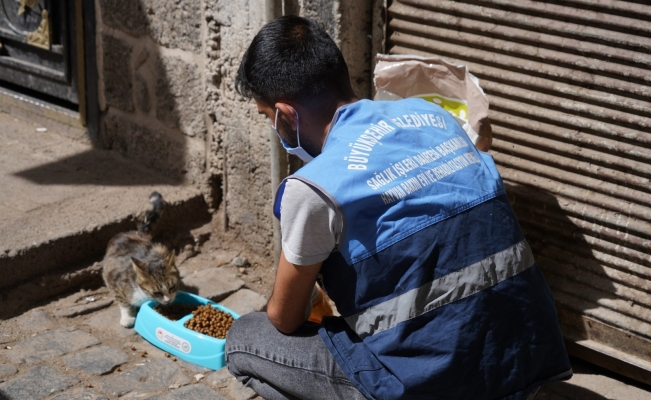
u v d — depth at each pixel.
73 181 5.17
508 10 3.64
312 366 2.56
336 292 2.41
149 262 4.17
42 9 5.62
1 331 4.05
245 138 4.68
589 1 3.39
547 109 3.64
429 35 3.93
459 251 2.24
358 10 4.07
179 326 3.85
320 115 2.47
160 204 4.75
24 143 5.73
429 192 2.27
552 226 3.75
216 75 4.71
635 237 3.49
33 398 3.49
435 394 2.27
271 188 4.63
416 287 2.23
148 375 3.71
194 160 5.08
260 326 2.75
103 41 5.37
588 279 3.70
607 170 3.52
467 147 2.44
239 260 4.80
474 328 2.24
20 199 4.87
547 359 2.36
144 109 5.29
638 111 3.37
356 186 2.25
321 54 2.42
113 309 4.36
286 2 4.16
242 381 2.81
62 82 5.77
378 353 2.32
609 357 3.66
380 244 2.26
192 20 4.75
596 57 3.44
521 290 2.30
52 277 4.40
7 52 6.14
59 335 4.05
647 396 3.57
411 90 3.63
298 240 2.33
